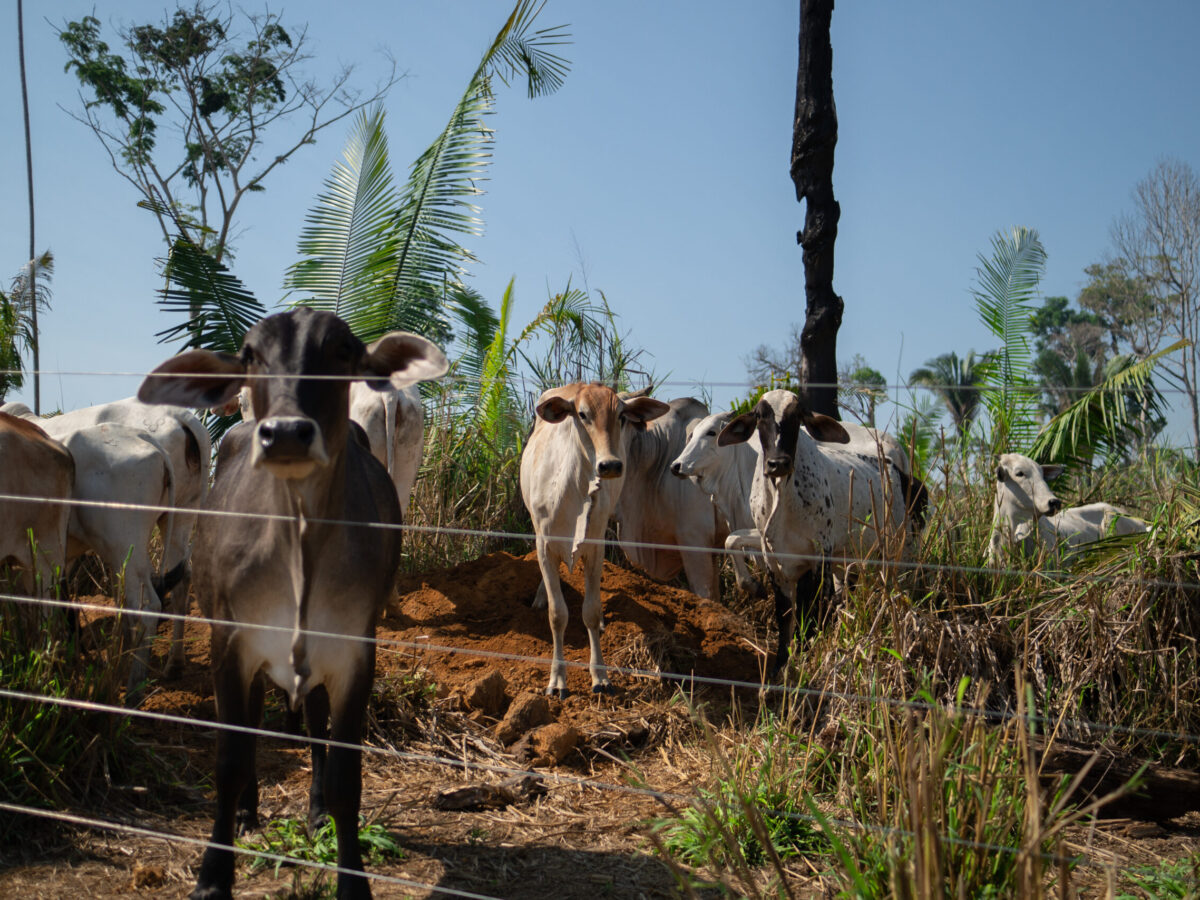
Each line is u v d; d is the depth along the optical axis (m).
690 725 5.32
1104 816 4.20
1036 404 9.19
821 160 8.35
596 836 4.04
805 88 8.38
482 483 9.41
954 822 2.98
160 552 7.95
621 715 5.46
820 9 8.30
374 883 3.55
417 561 8.52
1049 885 3.17
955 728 2.86
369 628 3.31
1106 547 5.23
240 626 3.19
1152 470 6.85
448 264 9.57
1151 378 7.18
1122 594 4.79
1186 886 3.33
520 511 9.34
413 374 3.13
